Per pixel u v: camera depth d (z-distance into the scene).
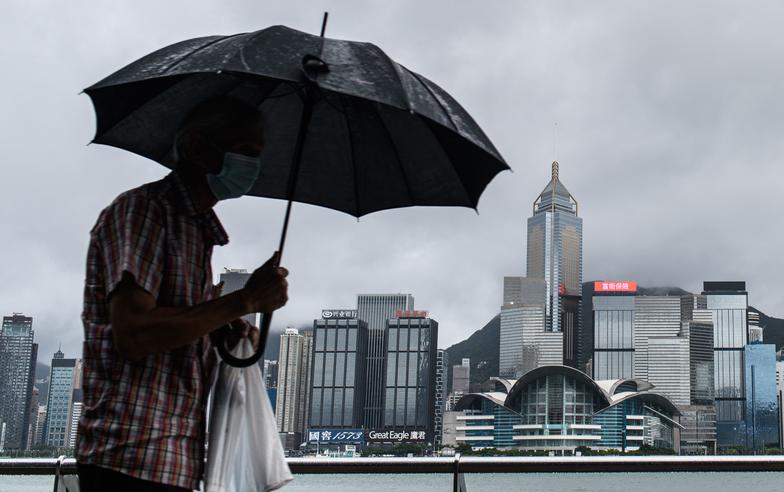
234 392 2.90
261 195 3.73
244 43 2.73
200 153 2.71
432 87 3.12
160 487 2.45
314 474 4.47
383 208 3.72
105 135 3.17
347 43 2.95
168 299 2.61
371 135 3.52
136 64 2.88
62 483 4.38
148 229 2.56
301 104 3.48
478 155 3.19
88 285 2.61
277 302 2.73
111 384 2.50
